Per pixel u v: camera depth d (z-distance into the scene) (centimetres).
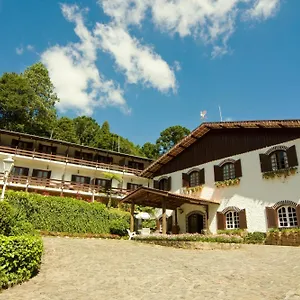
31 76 4753
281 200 1830
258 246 1505
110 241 1736
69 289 721
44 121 4597
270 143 1997
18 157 3109
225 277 823
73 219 2039
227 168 2250
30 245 815
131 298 651
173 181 2669
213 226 2172
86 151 3709
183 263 1041
